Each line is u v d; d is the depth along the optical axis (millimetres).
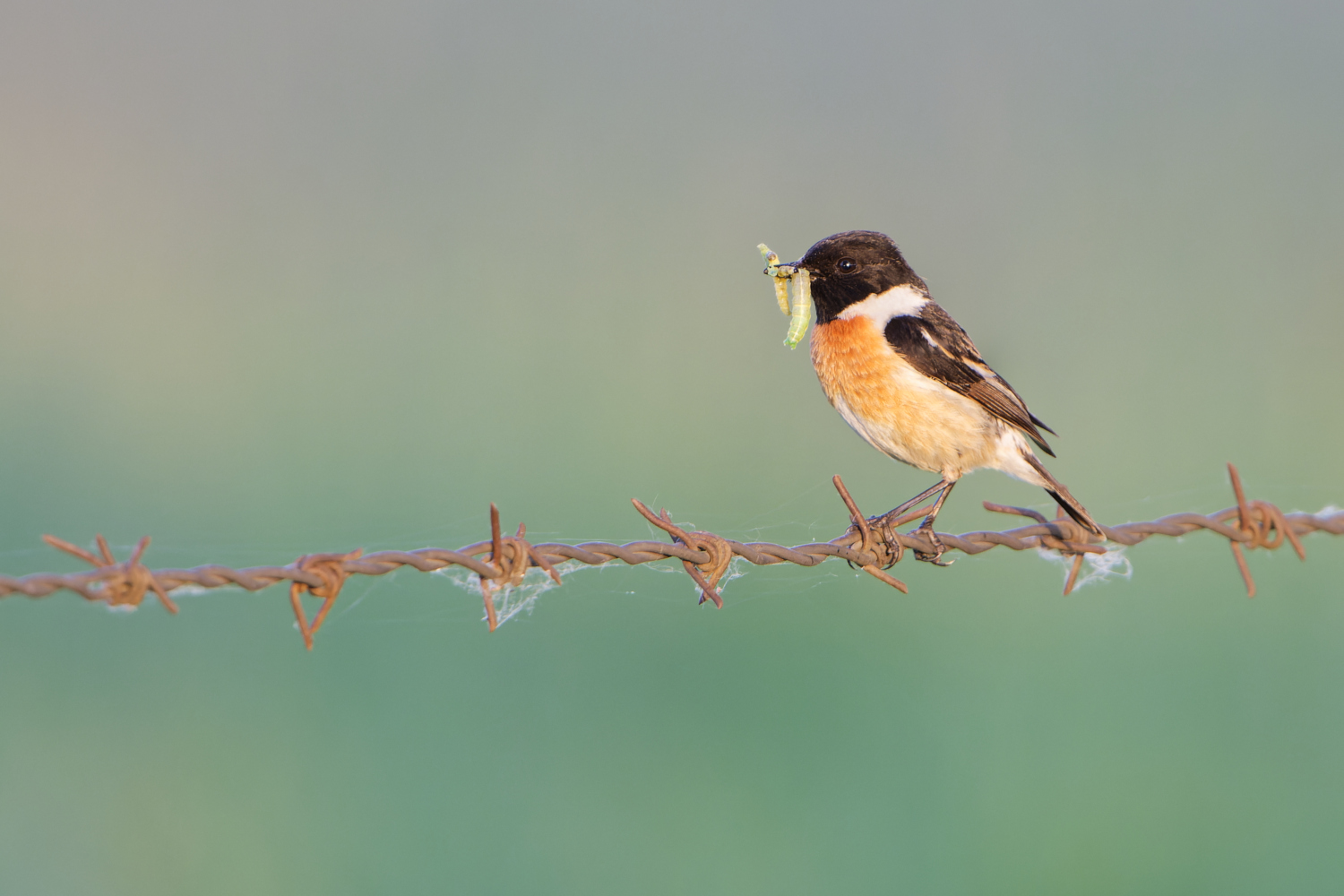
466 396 15766
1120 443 14945
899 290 8664
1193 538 12430
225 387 15578
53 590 4602
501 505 12547
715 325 18109
